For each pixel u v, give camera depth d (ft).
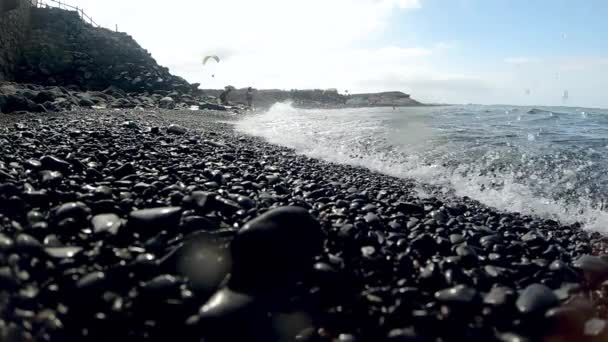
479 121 60.49
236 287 8.47
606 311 9.32
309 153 34.37
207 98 115.24
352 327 8.13
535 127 50.72
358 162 31.09
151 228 10.69
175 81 119.03
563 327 8.22
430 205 18.26
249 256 9.04
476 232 14.34
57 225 10.50
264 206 14.21
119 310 7.62
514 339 7.98
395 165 29.63
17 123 30.99
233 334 7.37
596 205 20.49
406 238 12.83
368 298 9.01
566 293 10.03
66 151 20.35
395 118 68.33
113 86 97.09
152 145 26.27
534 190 22.91
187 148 25.99
